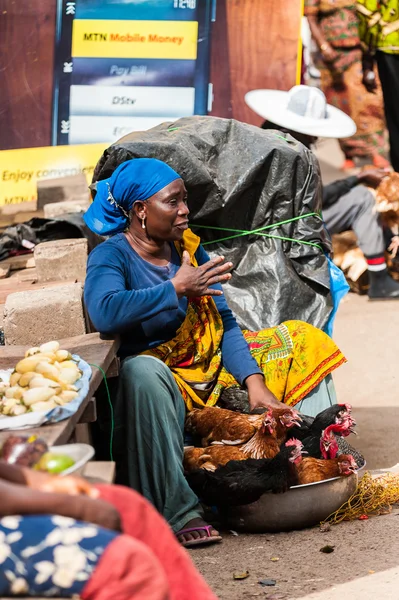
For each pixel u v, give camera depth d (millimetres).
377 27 10414
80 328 4625
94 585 2340
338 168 12797
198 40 8875
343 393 7277
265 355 4930
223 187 5262
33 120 8953
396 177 9844
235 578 3869
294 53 8867
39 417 3379
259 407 4598
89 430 4430
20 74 8891
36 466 2799
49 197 8359
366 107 10766
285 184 5348
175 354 4746
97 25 8859
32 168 8992
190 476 4457
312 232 5426
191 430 4715
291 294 5328
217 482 4316
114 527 2465
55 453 2889
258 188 5363
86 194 8312
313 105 8430
